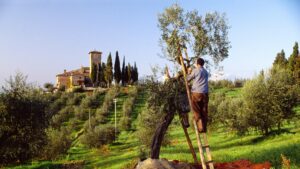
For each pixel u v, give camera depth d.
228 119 44.28
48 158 48.88
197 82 11.83
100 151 55.22
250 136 43.38
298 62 86.31
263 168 14.48
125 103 107.19
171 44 15.39
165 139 40.84
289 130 40.97
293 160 16.56
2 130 30.86
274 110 40.25
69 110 102.31
